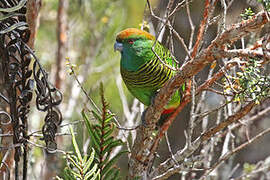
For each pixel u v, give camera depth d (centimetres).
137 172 751
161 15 966
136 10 1623
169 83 671
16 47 616
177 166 722
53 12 1673
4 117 796
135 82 864
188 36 1080
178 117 1236
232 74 777
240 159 1255
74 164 654
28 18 821
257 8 746
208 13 650
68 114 1225
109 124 697
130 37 839
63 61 1414
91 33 1488
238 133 1034
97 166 698
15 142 657
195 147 733
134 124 956
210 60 612
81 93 1189
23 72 625
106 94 1420
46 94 647
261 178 1033
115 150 909
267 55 561
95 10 1575
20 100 638
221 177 1069
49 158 1046
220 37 593
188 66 634
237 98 660
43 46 1639
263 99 727
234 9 759
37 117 1224
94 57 1412
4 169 820
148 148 757
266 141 1243
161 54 845
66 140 1161
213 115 1073
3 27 605
